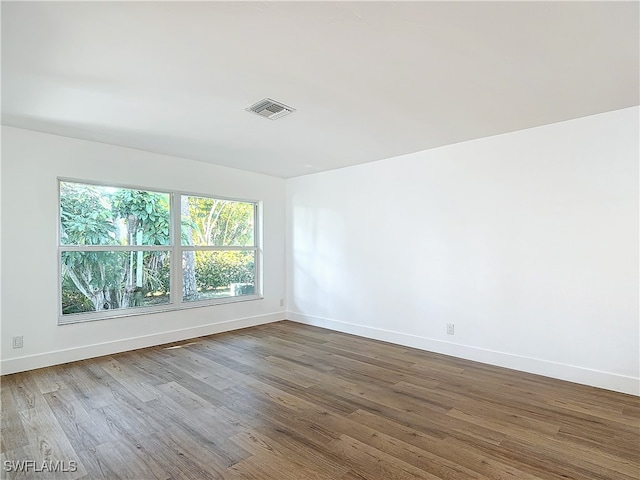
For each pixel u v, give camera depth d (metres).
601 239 2.97
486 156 3.61
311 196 5.38
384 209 4.48
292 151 4.13
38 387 2.96
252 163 4.74
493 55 2.05
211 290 4.91
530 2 1.58
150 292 4.31
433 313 4.01
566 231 3.14
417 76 2.31
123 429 2.30
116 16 1.68
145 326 4.16
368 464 1.94
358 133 3.47
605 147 2.95
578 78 2.34
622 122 2.88
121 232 4.08
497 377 3.22
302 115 2.99
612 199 2.92
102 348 3.83
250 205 5.41
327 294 5.14
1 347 3.23
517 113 2.96
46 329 3.48
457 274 3.82
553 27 1.77
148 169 4.17
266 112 2.92
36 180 3.43
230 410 2.57
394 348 4.15
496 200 3.54
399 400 2.75
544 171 3.25
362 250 4.71
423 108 2.84
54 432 2.26
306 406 2.64
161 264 4.41
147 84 2.41
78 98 2.63
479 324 3.66
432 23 1.75
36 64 2.13
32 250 3.41
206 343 4.34
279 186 5.67
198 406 2.63
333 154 4.25
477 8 1.63
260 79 2.35
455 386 3.02
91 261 3.86
